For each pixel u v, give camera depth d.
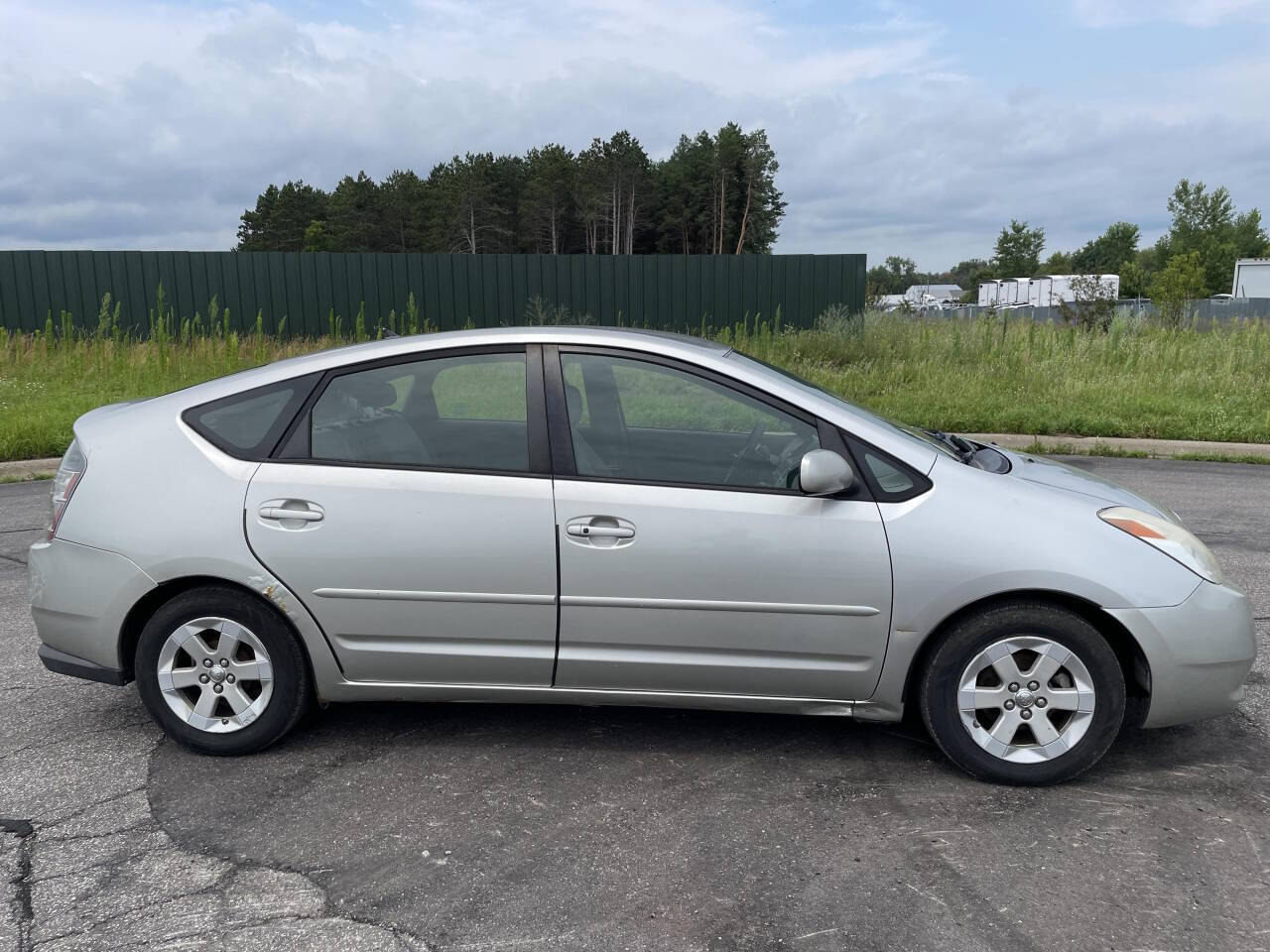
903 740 3.72
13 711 4.07
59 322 20.69
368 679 3.56
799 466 3.34
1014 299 52.81
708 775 3.44
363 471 3.47
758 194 89.75
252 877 2.81
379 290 21.72
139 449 3.60
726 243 91.25
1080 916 2.58
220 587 3.52
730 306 22.16
